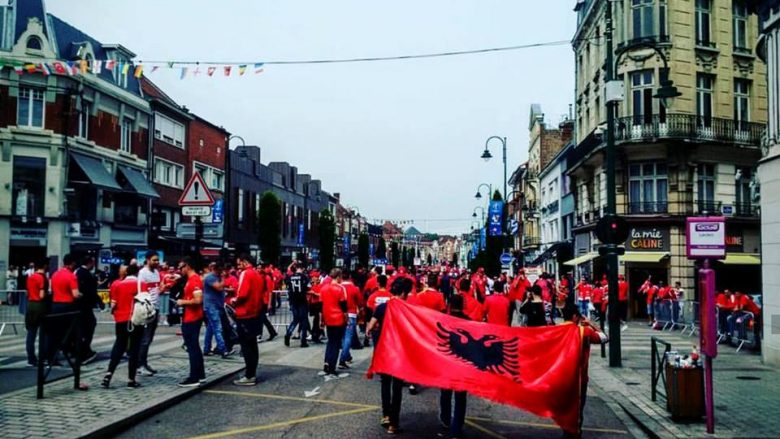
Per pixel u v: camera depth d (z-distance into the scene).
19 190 29.56
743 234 30.70
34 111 30.14
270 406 9.09
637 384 11.79
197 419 8.27
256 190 53.59
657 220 29.80
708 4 30.97
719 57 30.66
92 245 32.19
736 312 17.66
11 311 18.00
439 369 7.68
